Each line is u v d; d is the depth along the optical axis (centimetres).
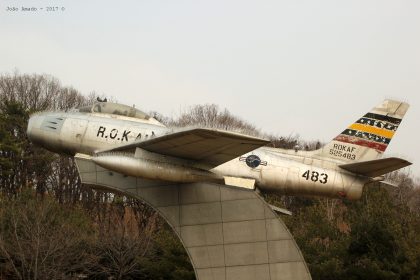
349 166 2492
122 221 4097
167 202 2383
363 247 3161
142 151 2244
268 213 2345
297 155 2573
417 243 3319
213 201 2367
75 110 2548
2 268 3141
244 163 2467
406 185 7375
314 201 5175
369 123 2641
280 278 2317
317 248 3469
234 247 2345
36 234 3152
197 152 2217
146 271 3344
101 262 3406
